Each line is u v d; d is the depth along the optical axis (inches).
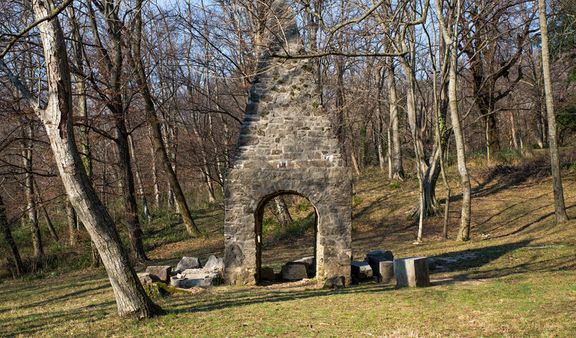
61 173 328.8
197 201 1464.1
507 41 1135.6
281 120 520.1
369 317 335.6
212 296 448.1
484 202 1013.2
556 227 703.7
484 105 1233.4
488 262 560.7
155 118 866.8
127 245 970.1
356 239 888.9
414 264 448.8
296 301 405.1
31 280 800.3
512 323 297.7
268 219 1058.7
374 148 1915.6
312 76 528.1
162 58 964.6
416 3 810.2
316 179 512.1
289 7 522.3
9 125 845.2
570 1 1048.2
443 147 968.9
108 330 332.8
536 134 1752.0
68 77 330.6
